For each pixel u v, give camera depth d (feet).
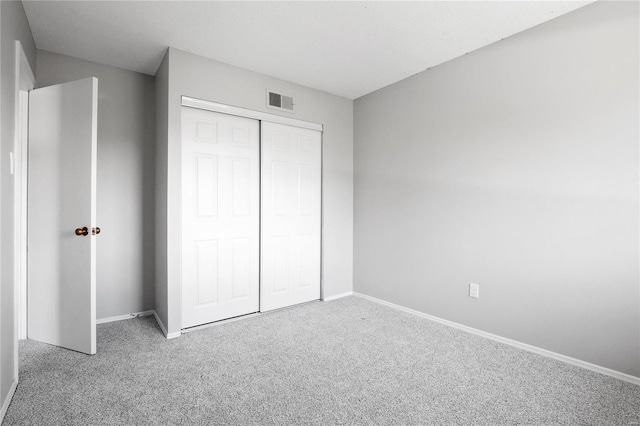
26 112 7.86
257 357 7.22
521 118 7.70
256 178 10.22
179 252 8.49
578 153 6.83
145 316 9.97
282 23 7.36
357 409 5.38
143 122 10.00
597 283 6.61
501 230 8.09
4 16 5.29
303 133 11.25
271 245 10.50
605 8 6.43
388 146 11.07
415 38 8.01
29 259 7.88
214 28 7.55
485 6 6.72
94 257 7.13
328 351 7.55
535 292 7.51
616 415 5.25
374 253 11.60
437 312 9.55
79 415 5.15
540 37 7.36
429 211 9.76
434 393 5.86
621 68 6.26
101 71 9.32
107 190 9.45
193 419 5.09
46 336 7.76
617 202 6.36
